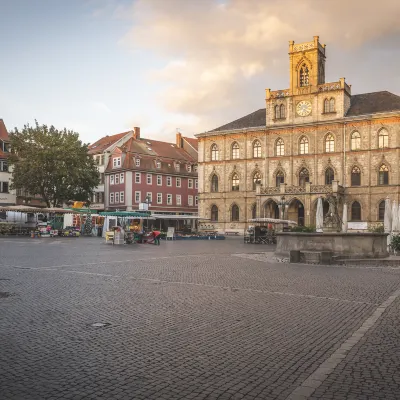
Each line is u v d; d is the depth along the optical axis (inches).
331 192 2758.4
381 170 2765.7
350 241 1070.4
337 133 2901.1
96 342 364.8
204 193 3361.2
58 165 3006.9
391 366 309.7
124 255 1234.6
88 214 2655.0
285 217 2923.2
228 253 1357.0
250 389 268.5
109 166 3878.0
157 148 4094.5
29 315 458.6
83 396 258.1
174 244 1918.1
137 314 469.1
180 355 332.8
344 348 351.6
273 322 438.6
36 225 2691.9
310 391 265.3
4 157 3412.9
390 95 2928.2
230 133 3267.7
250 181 3191.4
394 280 741.3
